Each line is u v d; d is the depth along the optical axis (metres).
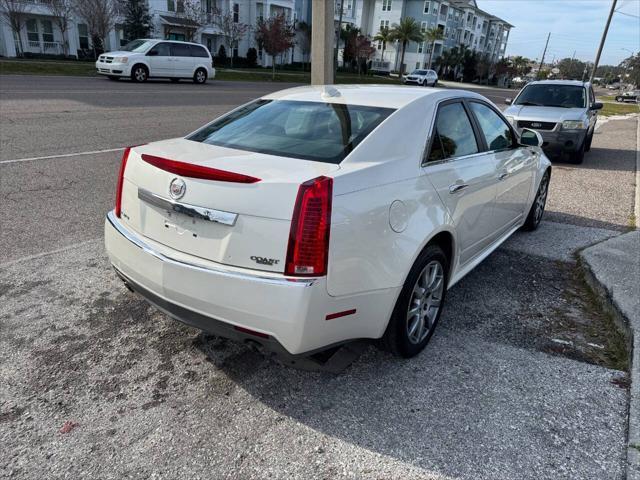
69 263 4.31
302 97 3.60
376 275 2.62
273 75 37.06
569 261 4.94
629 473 2.33
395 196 2.74
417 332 3.20
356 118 3.10
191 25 41.22
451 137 3.49
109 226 3.08
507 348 3.37
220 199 2.44
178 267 2.55
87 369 2.97
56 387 2.80
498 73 81.50
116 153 8.22
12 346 3.14
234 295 2.41
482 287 4.31
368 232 2.55
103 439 2.46
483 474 2.32
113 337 3.30
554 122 10.01
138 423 2.57
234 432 2.54
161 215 2.72
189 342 3.29
